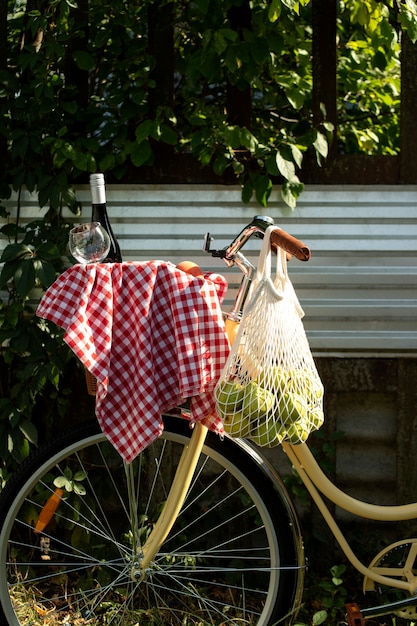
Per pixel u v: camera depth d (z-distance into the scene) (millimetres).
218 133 3176
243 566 3281
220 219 3312
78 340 2496
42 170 3215
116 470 3438
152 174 3305
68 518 3373
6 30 3299
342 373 3334
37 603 3162
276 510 2807
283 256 2525
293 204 3215
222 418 2508
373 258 3307
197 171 3301
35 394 3211
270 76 3697
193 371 2500
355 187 3283
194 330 2512
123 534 3359
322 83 3275
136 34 3537
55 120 3230
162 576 3277
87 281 2529
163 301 2564
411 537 3326
